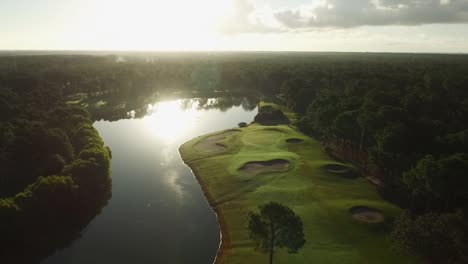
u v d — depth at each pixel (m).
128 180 70.00
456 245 35.97
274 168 71.44
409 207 53.78
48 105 117.81
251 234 37.16
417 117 78.00
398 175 60.97
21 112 97.31
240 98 184.62
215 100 177.88
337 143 84.69
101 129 113.62
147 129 114.00
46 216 49.03
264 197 59.12
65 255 45.16
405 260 40.47
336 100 100.62
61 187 51.59
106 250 46.31
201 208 58.53
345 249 43.34
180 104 165.00
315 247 43.84
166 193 64.25
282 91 176.62
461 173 43.88
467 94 116.75
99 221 53.81
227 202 59.34
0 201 46.31
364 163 73.31
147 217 55.22
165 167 77.75
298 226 35.31
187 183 68.94
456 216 37.56
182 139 101.50
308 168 70.12
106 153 72.12
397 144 59.66
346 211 52.00
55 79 173.62
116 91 178.12
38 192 49.41
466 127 80.75
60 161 64.94
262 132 100.50
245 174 68.75
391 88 124.50
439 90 119.38
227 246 46.59
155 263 43.59
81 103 154.00
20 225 45.47
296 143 88.38
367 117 72.31
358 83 129.75
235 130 105.50
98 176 60.81
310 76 187.62
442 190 44.91
